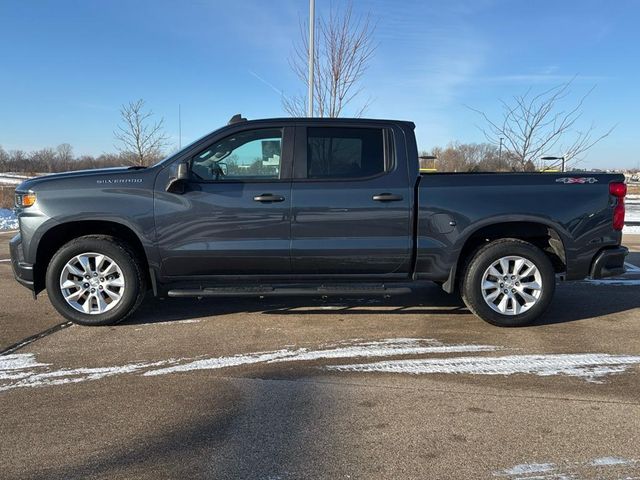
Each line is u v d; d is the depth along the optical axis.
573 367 3.95
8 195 23.47
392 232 4.78
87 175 4.75
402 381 3.69
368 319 5.21
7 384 3.64
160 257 4.75
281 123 4.83
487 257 4.84
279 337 4.66
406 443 2.84
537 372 3.85
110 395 3.46
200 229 4.71
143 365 3.99
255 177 4.79
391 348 4.38
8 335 4.67
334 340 4.58
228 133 4.79
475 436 2.92
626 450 2.77
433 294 6.23
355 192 4.73
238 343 4.50
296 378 3.75
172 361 4.08
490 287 4.90
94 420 3.11
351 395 3.46
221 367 3.96
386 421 3.09
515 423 3.06
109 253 4.77
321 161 4.82
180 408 3.27
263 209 4.70
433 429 3.00
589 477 2.53
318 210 4.72
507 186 4.80
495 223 4.82
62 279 4.80
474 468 2.60
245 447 2.80
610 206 4.86
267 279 4.91
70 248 4.74
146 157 19.38
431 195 4.76
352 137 4.86
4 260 8.66
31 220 4.68
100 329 4.86
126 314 4.87
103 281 4.86
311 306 5.68
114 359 4.11
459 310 5.55
